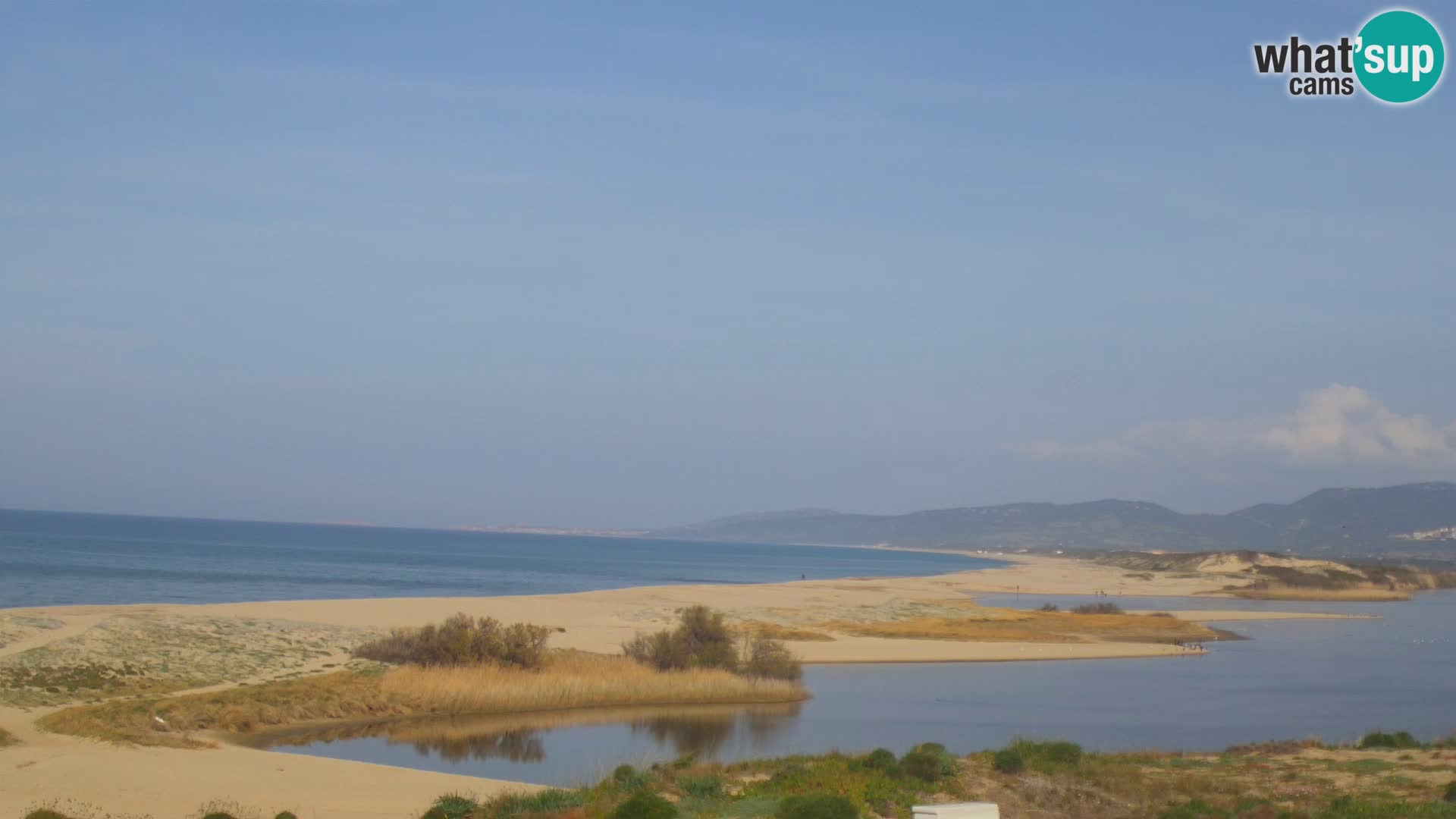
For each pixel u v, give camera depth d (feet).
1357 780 94.84
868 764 98.27
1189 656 242.37
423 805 87.86
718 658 174.81
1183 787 91.50
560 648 191.83
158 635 169.89
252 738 126.00
